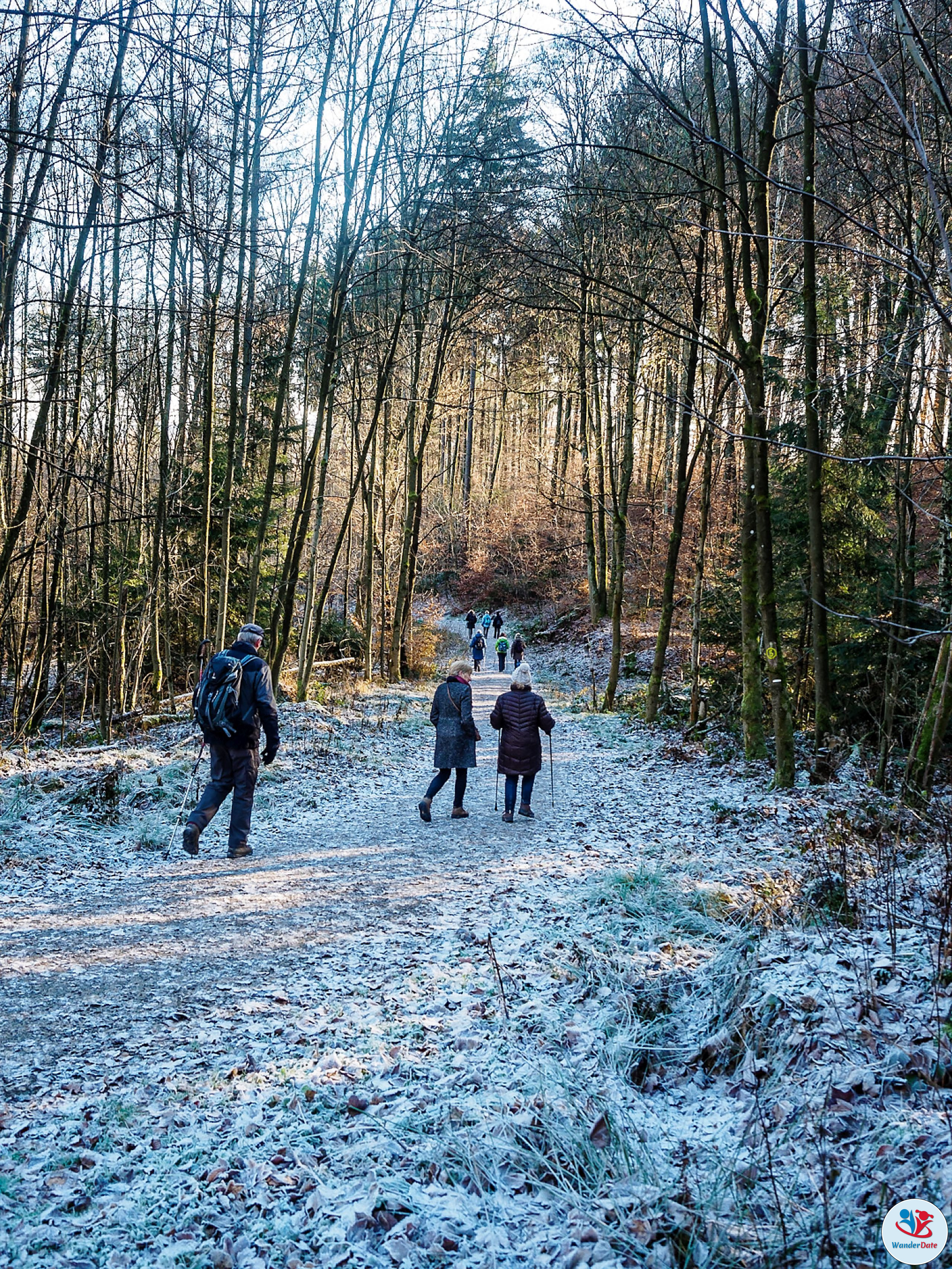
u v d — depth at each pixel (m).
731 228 10.12
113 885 6.54
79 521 18.45
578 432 41.22
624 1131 3.13
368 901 6.43
